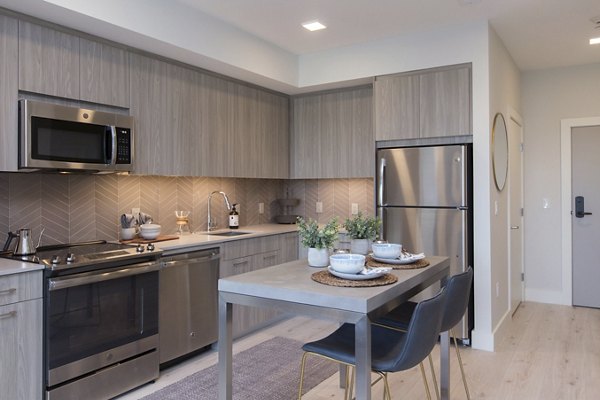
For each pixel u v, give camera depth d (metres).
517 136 4.79
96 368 2.60
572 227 4.90
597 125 4.75
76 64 2.83
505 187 4.20
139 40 3.04
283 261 4.34
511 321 4.28
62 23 2.71
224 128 4.01
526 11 3.39
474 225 3.65
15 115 2.52
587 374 3.11
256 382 3.00
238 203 4.70
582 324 4.24
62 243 3.11
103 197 3.37
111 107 3.06
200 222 4.24
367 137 4.43
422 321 1.75
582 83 4.82
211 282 3.49
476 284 3.64
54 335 2.39
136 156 3.21
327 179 5.06
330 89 4.63
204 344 3.44
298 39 4.03
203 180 4.27
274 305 1.90
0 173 2.78
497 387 2.92
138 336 2.86
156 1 3.02
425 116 3.86
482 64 3.60
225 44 3.60
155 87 3.36
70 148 2.73
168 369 3.20
